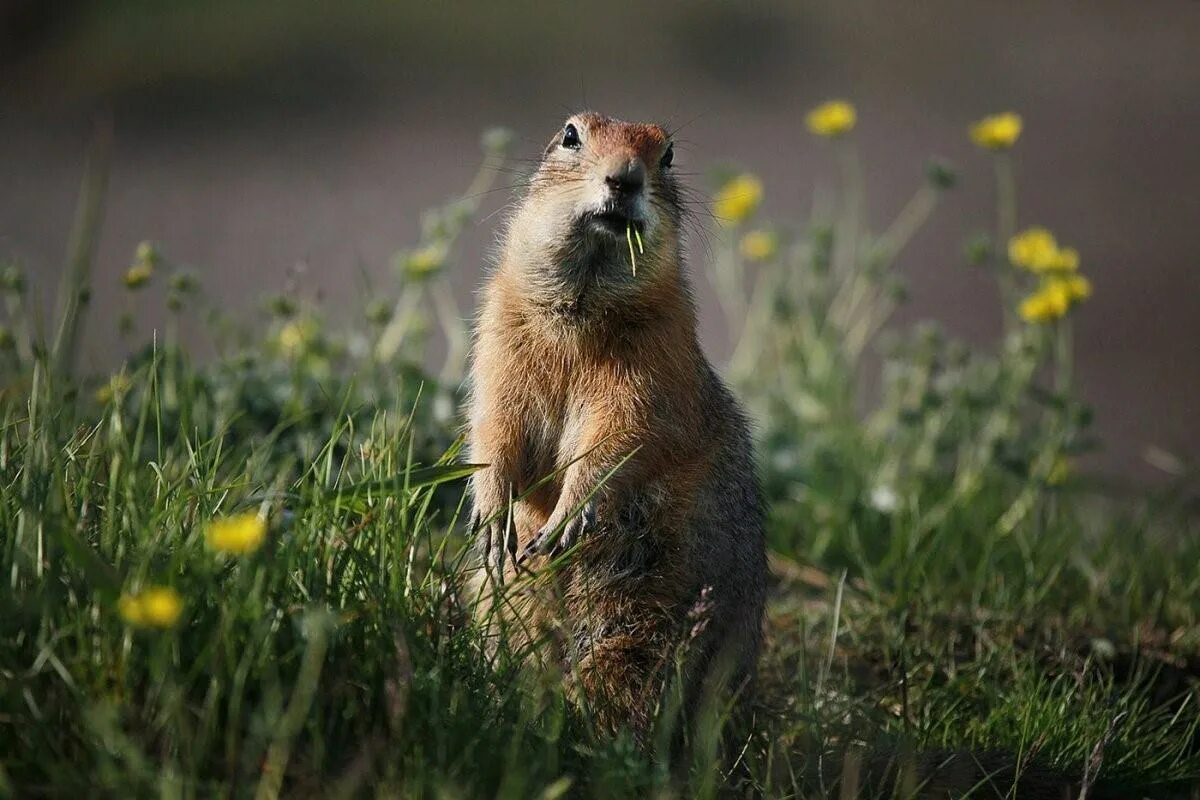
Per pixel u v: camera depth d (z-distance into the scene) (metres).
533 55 35.78
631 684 8.72
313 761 6.02
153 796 5.59
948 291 25.62
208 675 6.22
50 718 6.01
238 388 10.95
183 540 6.89
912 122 33.19
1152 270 26.98
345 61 34.84
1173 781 8.36
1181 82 35.94
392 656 6.68
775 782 7.63
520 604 8.53
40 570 6.48
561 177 9.26
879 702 9.09
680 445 9.12
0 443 7.79
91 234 11.14
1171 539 12.67
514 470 9.30
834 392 14.99
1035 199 29.66
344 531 7.38
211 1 37.03
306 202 27.80
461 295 21.36
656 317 9.16
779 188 28.95
